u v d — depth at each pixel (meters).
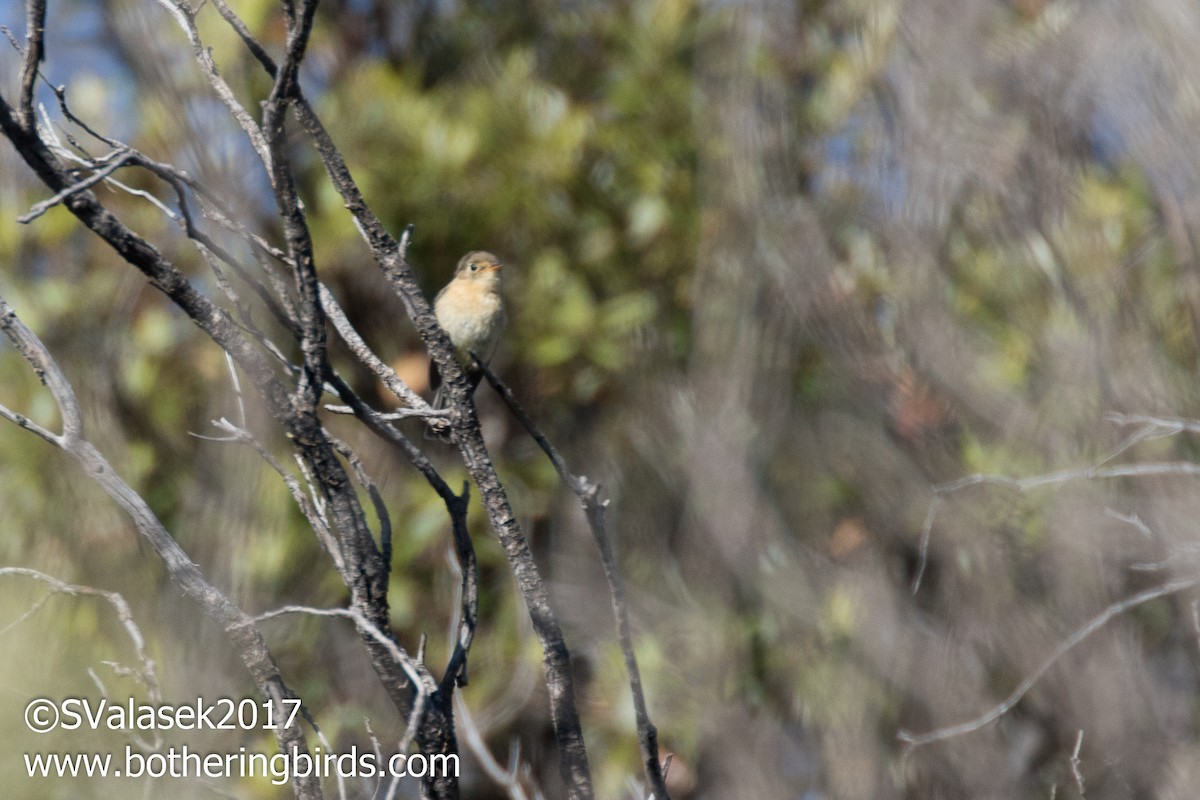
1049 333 9.85
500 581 12.31
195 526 10.53
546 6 13.83
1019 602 9.98
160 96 10.90
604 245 13.24
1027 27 9.57
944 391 10.38
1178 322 9.81
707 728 10.64
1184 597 9.90
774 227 10.80
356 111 12.91
